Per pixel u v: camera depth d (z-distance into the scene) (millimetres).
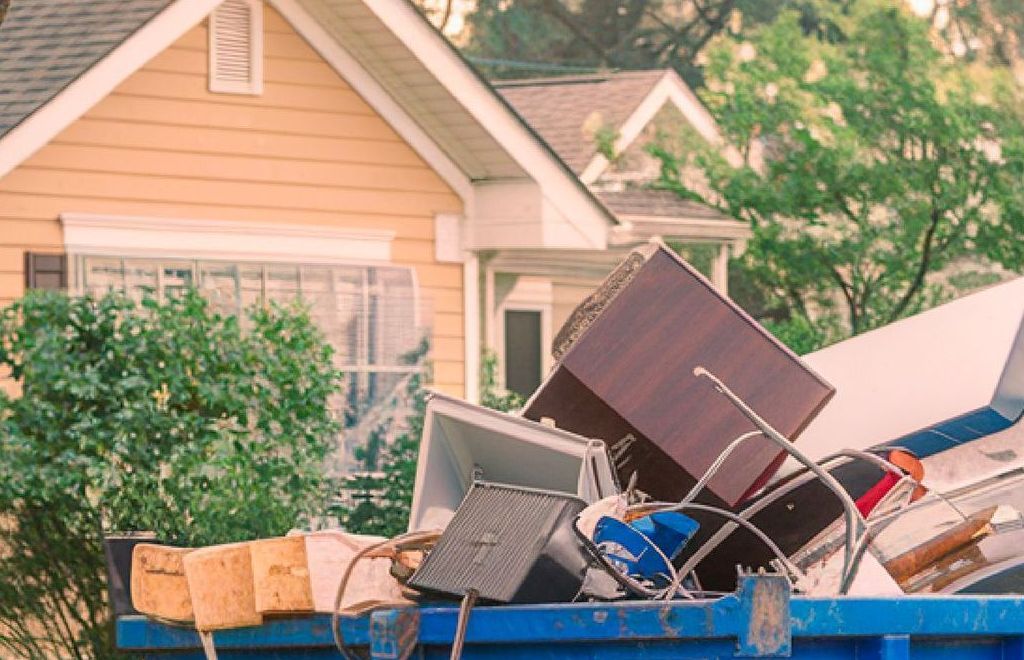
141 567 10562
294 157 30594
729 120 46094
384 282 31453
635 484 10766
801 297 48125
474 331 32594
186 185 29375
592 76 48625
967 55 62344
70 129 28188
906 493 11062
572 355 10828
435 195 32188
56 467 20156
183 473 20688
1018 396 12320
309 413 22938
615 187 44969
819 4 48438
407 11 30625
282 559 9680
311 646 9742
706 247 45281
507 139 31859
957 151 46094
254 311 23406
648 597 8992
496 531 9016
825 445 12602
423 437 10938
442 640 8820
